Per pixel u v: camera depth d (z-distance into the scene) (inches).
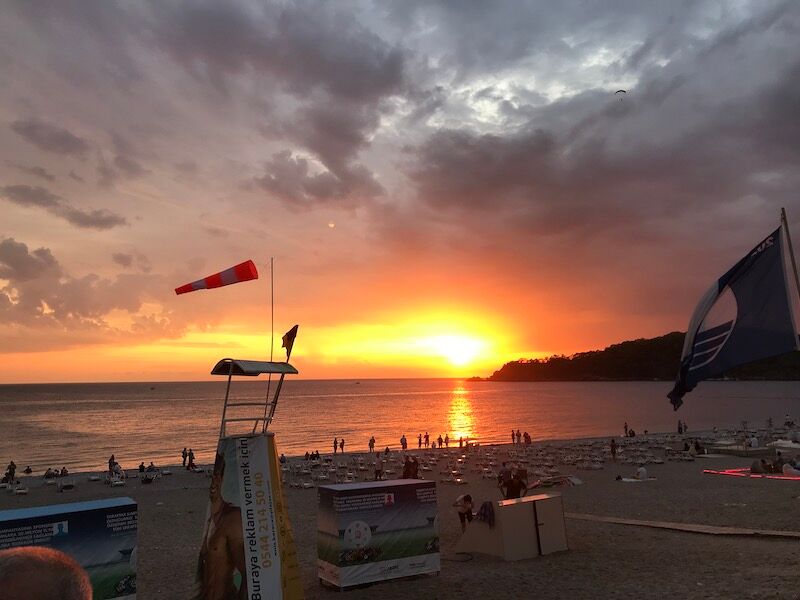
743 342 383.9
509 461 1593.3
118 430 3801.7
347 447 2802.7
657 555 513.3
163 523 845.8
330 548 455.2
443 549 588.7
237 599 370.3
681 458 1584.6
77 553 353.4
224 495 380.8
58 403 7475.4
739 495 896.9
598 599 396.5
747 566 453.1
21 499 1218.0
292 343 406.6
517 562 513.7
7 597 52.1
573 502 896.9
